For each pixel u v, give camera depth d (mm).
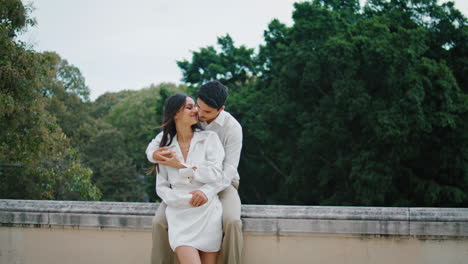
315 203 19734
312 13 18422
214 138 2957
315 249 3236
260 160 21875
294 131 19625
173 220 2830
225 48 24547
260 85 23484
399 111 14836
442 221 3090
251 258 3305
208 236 2771
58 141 11703
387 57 15180
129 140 40594
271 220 3258
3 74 9469
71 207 3514
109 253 3455
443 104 14945
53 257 3545
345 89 15680
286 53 18219
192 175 2834
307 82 17438
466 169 15727
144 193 35156
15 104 9797
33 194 12281
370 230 3162
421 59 15773
